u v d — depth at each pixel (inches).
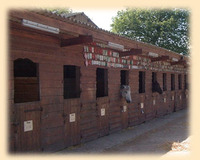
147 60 467.2
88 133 299.0
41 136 228.7
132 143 302.0
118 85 368.2
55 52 246.8
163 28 895.7
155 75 517.3
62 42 252.7
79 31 230.5
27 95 261.1
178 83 695.7
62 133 256.4
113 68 353.1
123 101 382.6
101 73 378.3
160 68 537.3
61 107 255.3
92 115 306.5
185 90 740.0
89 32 243.4
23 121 209.5
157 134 357.7
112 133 351.9
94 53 309.9
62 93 256.7
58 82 251.1
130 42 325.7
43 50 231.9
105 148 274.1
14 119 201.0
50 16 194.4
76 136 277.7
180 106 698.8
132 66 409.7
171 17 906.1
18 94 254.5
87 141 297.0
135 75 422.0
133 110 417.1
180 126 425.7
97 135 317.1
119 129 371.6
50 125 240.1
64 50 259.0
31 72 292.2
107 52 337.7
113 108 355.9
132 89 411.8
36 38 223.9
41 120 228.8
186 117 541.6
